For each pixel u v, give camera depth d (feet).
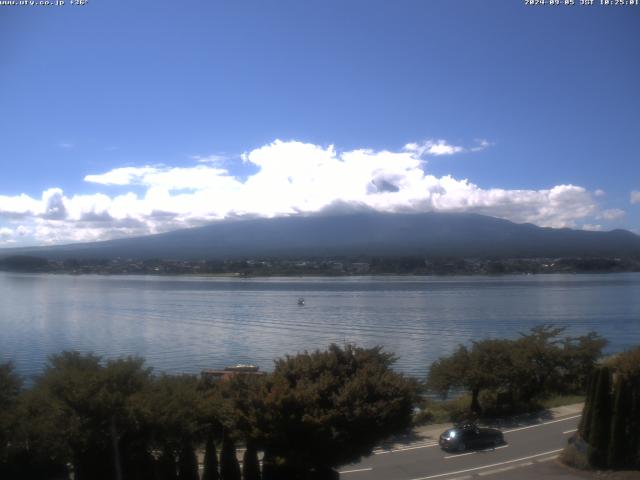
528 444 108.99
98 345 297.74
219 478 78.07
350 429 77.25
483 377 140.05
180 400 81.56
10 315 428.15
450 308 483.10
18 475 74.13
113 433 76.28
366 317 421.59
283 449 76.33
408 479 90.74
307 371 84.12
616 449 88.53
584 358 154.40
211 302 547.49
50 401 77.46
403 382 83.35
